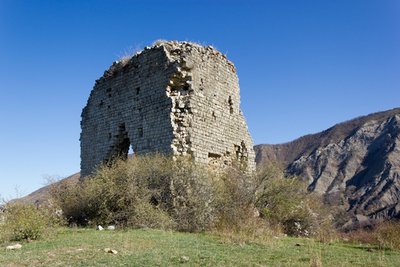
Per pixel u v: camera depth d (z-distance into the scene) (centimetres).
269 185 2495
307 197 2747
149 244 1416
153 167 2172
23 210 1873
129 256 1209
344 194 8456
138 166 2189
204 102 2475
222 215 2020
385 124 10775
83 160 2975
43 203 2358
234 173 2456
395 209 6625
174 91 2430
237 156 2741
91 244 1416
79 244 1420
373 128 10912
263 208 2389
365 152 10150
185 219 1955
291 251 1384
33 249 1355
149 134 2447
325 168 9931
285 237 1956
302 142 12606
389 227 1988
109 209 2105
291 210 2509
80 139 3041
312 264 1122
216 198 2098
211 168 2470
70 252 1280
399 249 1630
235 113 2758
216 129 2544
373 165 9175
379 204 7319
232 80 2788
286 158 11956
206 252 1290
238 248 1392
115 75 2783
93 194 2167
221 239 1595
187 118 2358
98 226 1956
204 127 2447
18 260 1173
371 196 7762
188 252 1283
